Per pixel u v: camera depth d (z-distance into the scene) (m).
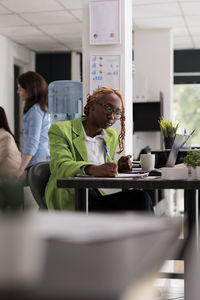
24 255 0.24
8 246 0.25
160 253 0.27
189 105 9.67
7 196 0.47
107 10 4.05
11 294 0.20
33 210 0.37
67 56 9.91
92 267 0.24
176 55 9.37
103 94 2.41
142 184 1.80
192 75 9.34
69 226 0.30
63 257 0.24
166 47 7.78
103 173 1.98
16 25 7.65
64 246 0.26
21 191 0.49
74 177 1.98
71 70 9.88
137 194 2.28
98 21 4.07
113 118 2.40
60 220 0.32
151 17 7.10
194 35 8.22
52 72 9.95
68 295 0.20
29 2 6.39
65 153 2.25
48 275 0.22
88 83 4.14
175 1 6.30
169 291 2.47
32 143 3.68
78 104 4.80
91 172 2.03
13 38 8.62
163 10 6.73
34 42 8.97
